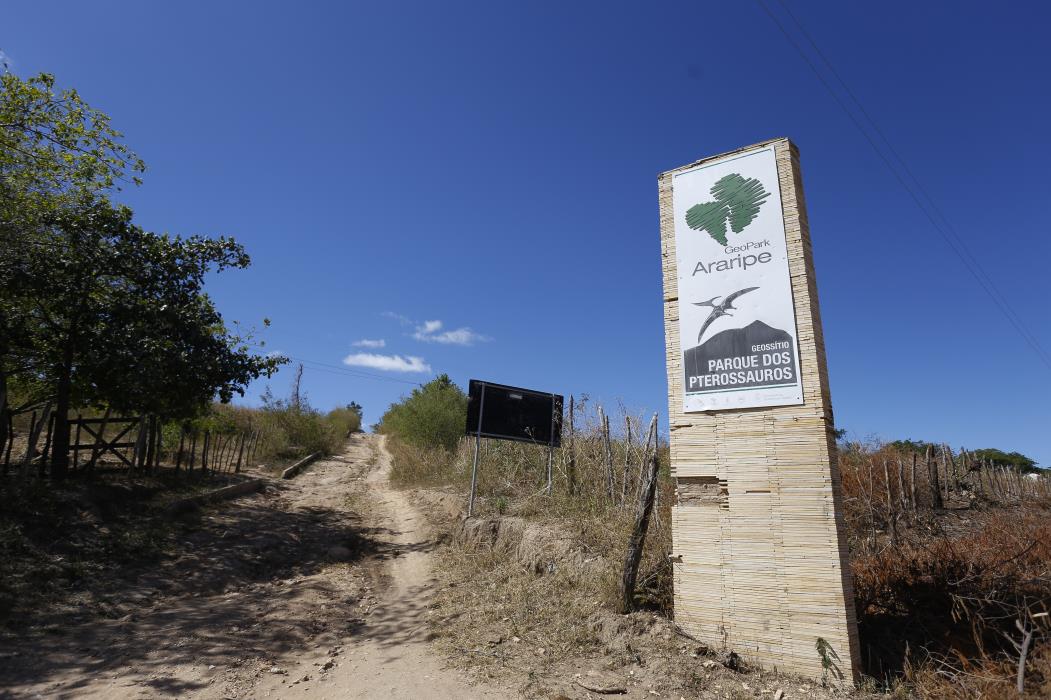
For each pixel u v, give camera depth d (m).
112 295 11.87
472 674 5.59
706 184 6.98
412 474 19.27
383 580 9.34
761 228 6.49
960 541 7.64
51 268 11.12
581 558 7.93
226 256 13.38
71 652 6.15
